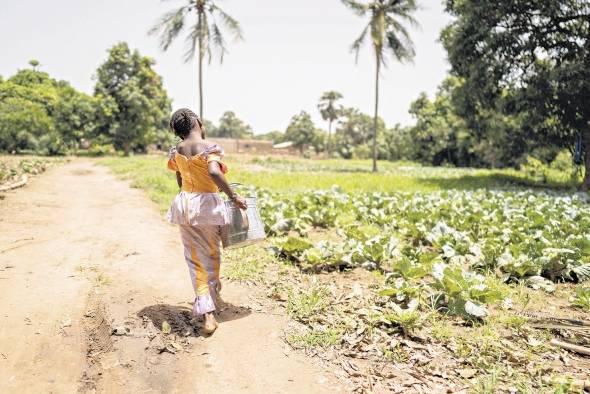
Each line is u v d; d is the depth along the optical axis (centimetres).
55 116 5897
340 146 10650
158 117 6025
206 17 2938
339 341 380
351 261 587
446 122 5925
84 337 380
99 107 5462
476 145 4497
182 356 357
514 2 2130
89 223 835
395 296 465
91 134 5694
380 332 393
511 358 356
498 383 324
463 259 621
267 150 9419
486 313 418
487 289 450
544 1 2075
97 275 519
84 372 336
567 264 579
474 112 2569
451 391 316
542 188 2247
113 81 5709
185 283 510
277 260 606
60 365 340
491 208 1095
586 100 2083
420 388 321
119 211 985
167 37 2920
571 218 920
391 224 885
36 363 340
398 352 365
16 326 384
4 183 1360
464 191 1573
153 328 388
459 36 2316
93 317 412
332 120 10144
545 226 794
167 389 319
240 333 393
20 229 751
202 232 386
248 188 1287
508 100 2344
